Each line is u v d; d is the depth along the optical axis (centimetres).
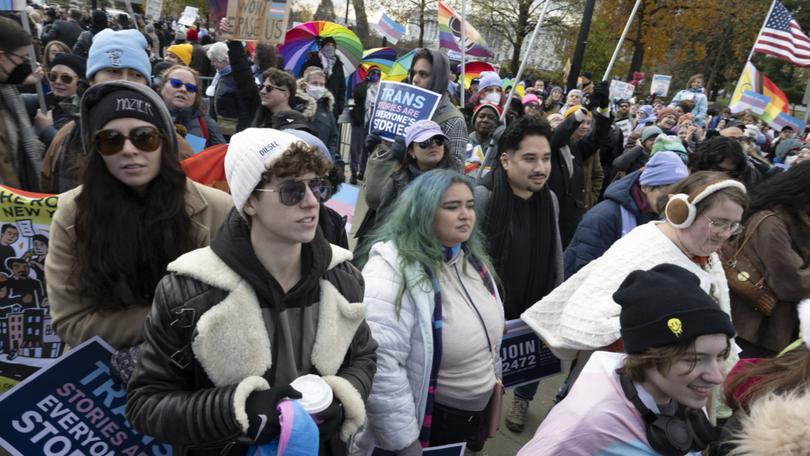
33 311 225
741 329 300
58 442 175
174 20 2780
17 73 290
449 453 211
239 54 459
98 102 176
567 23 2628
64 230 180
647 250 236
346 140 1015
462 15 461
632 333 155
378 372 204
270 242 145
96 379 178
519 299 312
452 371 224
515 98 686
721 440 155
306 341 155
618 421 157
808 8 3619
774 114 1174
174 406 138
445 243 225
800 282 278
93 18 933
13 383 226
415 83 413
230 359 142
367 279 216
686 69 4031
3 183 295
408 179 337
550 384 418
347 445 175
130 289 178
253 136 142
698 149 420
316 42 1070
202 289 142
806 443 120
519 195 309
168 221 183
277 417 136
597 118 491
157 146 178
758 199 291
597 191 588
